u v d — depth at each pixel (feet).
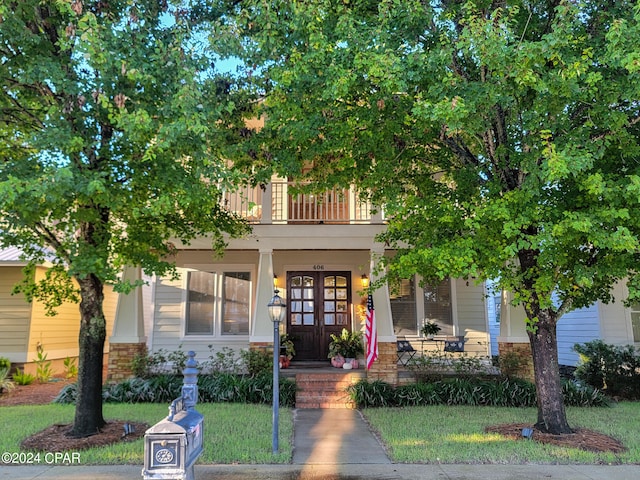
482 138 25.41
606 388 37.91
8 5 18.60
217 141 23.39
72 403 33.22
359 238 38.42
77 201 21.38
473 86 20.11
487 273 22.29
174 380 34.88
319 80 21.76
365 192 29.43
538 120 20.12
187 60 20.80
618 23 17.63
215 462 20.38
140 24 21.74
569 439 23.53
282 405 33.01
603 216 19.57
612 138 20.52
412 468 19.83
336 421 28.81
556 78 18.63
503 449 22.15
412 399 33.53
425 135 25.16
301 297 44.14
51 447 22.31
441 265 21.74
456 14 22.56
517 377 36.45
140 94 20.12
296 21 21.26
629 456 21.17
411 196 24.53
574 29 20.90
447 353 41.57
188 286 43.55
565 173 17.66
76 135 19.81
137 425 26.32
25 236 23.54
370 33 21.07
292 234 38.22
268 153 26.68
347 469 19.69
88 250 21.34
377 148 24.97
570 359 49.60
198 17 24.50
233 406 31.83
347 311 43.96
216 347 42.75
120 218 24.54
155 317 43.11
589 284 20.93
